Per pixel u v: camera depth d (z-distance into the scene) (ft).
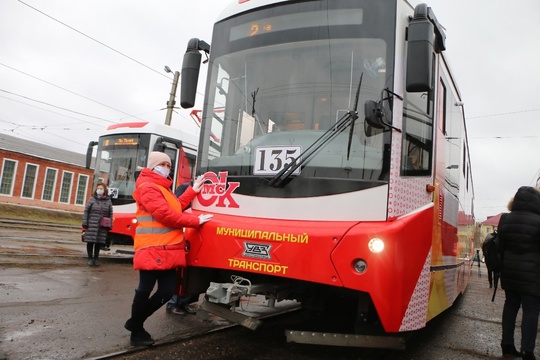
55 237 52.75
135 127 38.52
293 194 12.58
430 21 12.38
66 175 134.82
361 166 12.08
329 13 13.82
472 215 36.81
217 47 15.83
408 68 11.98
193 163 41.04
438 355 15.24
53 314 16.48
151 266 12.75
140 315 13.41
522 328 15.23
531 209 15.70
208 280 15.10
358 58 13.10
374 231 11.23
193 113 25.76
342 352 14.48
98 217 30.40
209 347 14.07
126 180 37.09
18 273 24.25
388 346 12.19
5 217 97.40
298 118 13.53
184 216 13.06
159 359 12.55
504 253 15.92
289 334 12.42
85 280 24.34
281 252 12.03
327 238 11.57
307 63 13.82
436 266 14.43
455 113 19.90
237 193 13.56
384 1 13.12
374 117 11.98
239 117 14.62
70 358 12.03
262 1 15.08
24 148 132.16
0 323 14.82
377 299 10.96
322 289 13.47
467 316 24.03
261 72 14.56
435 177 14.49
